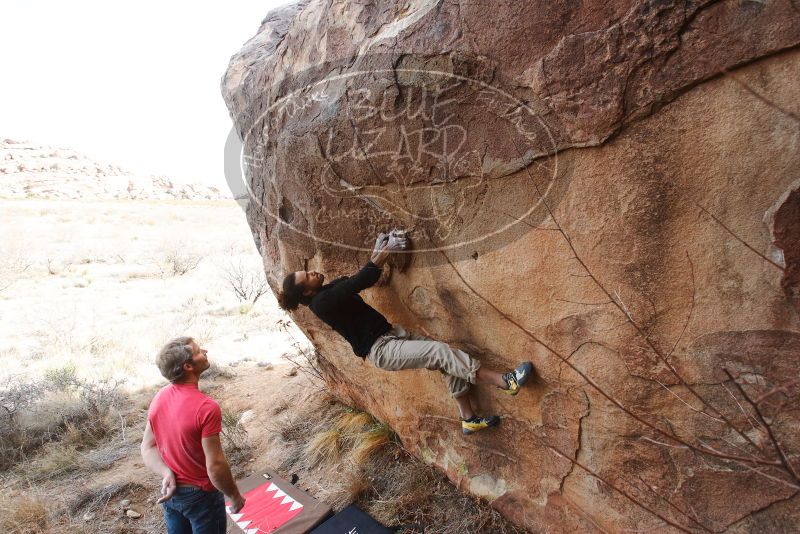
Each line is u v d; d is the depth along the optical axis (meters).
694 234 1.61
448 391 3.02
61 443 4.71
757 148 1.42
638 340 1.86
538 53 1.78
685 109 1.53
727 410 1.72
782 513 1.70
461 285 2.43
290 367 6.30
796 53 1.31
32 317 10.03
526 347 2.31
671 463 1.95
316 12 2.93
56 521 3.57
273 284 3.96
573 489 2.40
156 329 8.64
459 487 3.14
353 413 4.44
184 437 2.24
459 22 1.99
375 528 3.12
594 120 1.69
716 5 1.40
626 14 1.56
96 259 17.70
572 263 1.95
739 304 1.58
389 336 2.69
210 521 2.38
